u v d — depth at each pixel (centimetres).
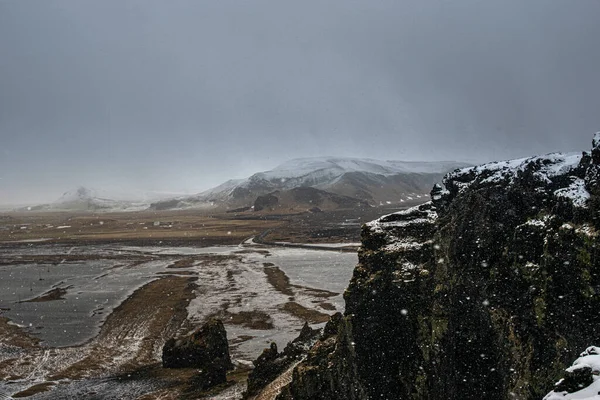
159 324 7556
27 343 6738
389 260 2662
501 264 2219
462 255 2362
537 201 2266
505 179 2416
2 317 8219
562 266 1914
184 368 5516
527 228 2150
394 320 2505
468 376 2181
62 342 6775
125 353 6247
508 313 2102
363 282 2639
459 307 2281
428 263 2545
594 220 1866
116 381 5225
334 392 2588
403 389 2394
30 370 5688
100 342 6744
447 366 2244
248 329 7094
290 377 3434
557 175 2291
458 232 2417
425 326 2389
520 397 1909
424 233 2750
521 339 2011
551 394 1063
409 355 2425
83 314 8312
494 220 2341
